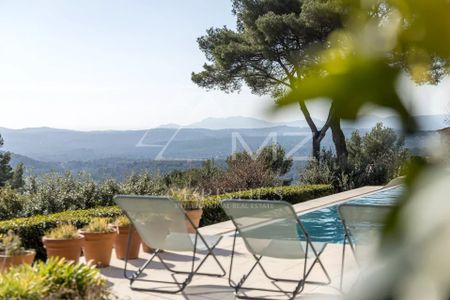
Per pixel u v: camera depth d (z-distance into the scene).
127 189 12.63
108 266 7.12
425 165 0.45
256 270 6.90
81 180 12.17
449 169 0.45
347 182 19.97
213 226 9.92
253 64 21.28
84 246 7.04
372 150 21.42
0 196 11.13
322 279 6.38
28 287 4.38
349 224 5.08
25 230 7.80
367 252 0.44
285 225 5.62
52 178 11.83
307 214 13.01
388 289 0.39
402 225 0.42
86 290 4.73
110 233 7.03
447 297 0.37
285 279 6.39
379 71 0.48
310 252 5.92
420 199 0.42
